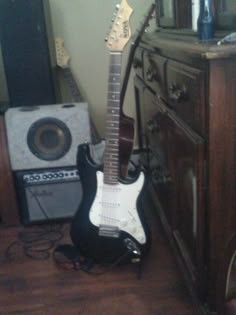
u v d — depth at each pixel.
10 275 1.49
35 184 1.76
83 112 1.68
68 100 2.26
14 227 1.83
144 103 1.79
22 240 1.72
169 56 1.23
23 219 1.83
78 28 2.17
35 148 1.70
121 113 1.41
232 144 0.94
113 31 1.32
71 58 2.22
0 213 1.84
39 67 1.84
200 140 0.97
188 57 1.01
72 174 1.75
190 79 1.00
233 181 0.97
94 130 2.06
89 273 1.47
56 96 1.96
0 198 1.80
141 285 1.39
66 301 1.34
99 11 2.15
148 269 1.47
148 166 1.91
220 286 0.78
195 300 1.19
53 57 2.01
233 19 1.09
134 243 1.41
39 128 1.68
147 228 1.44
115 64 1.33
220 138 0.93
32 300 1.35
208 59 0.85
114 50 1.33
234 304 0.71
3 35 1.78
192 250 1.17
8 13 1.75
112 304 1.31
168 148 1.34
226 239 1.02
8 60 1.82
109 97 1.35
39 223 1.83
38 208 1.80
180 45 1.05
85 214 1.44
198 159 0.97
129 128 1.42
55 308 1.31
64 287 1.41
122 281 1.42
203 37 1.07
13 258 1.59
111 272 1.47
